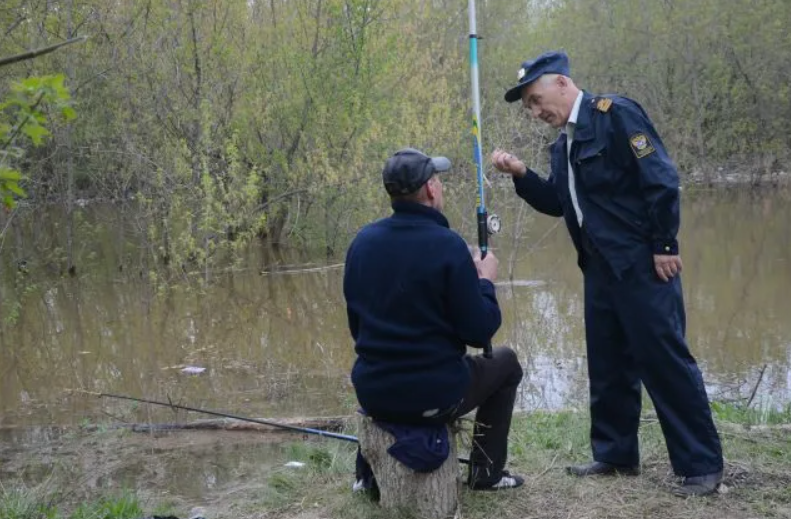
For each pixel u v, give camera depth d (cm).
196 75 1506
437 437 331
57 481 504
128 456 551
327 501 384
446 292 319
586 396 677
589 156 354
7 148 270
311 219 1534
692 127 2564
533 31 2891
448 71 1652
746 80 2508
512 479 374
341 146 1518
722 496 354
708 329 923
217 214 1384
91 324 1102
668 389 355
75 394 769
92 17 1434
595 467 388
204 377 809
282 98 1535
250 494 427
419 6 1755
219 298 1229
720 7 2495
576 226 373
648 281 350
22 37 1308
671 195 338
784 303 1042
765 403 631
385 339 321
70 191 1469
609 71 2736
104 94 1466
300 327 1044
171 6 1498
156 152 1424
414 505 336
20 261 1466
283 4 1589
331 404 684
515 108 1558
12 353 963
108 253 1580
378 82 1534
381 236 325
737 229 1695
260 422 520
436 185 330
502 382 358
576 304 1084
